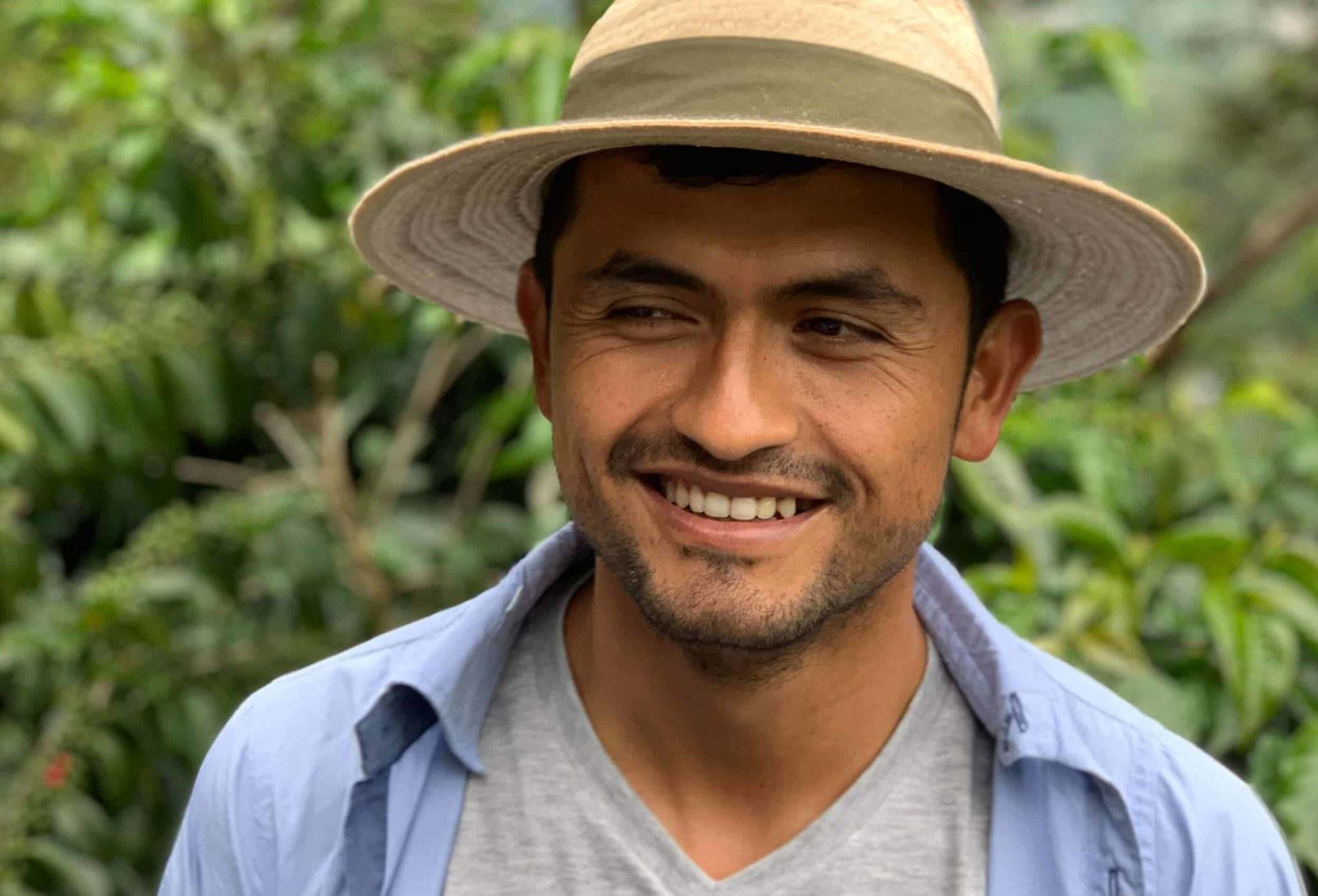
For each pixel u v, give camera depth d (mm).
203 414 2283
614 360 971
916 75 956
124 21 2168
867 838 1030
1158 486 1851
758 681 1008
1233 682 1546
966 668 1080
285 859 1100
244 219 2289
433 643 1104
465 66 2051
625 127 874
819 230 929
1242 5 4070
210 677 2205
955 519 1971
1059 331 1220
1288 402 2023
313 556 2281
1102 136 3773
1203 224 4652
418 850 1054
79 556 2695
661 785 1056
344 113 2266
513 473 2432
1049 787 1044
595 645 1080
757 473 942
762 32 945
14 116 2873
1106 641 1649
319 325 2307
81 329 2316
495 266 1243
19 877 2039
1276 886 1081
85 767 2127
